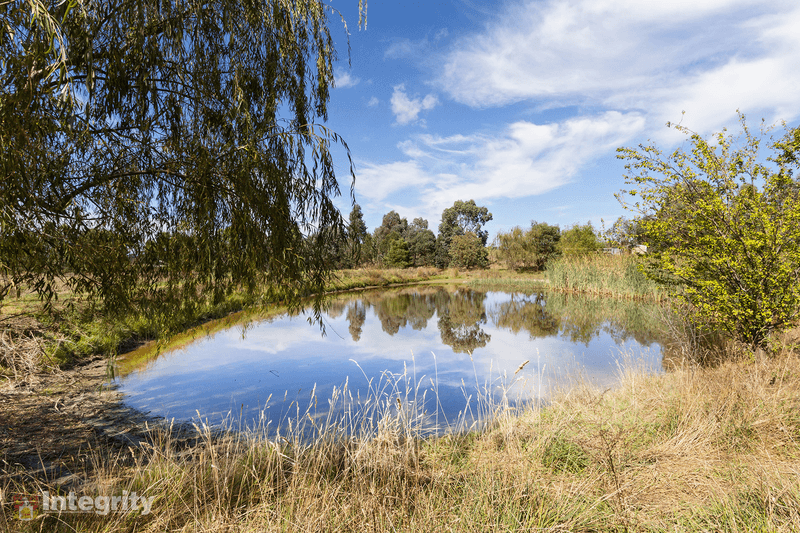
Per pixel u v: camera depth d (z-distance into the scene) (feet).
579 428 12.19
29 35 7.77
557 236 129.90
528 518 7.99
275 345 32.71
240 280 10.84
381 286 106.22
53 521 7.48
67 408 16.02
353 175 11.70
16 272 8.44
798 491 8.21
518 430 12.00
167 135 10.78
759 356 16.53
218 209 10.61
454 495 8.97
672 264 19.25
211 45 11.16
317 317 12.09
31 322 11.02
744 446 11.11
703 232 18.56
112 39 9.23
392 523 7.68
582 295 69.15
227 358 27.86
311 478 9.27
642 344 30.81
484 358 27.35
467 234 157.07
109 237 10.23
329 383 21.71
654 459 10.59
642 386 16.44
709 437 11.14
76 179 9.54
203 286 11.39
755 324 17.38
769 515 7.44
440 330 39.78
